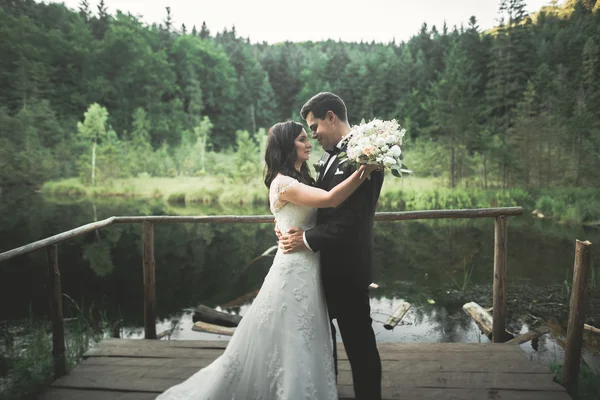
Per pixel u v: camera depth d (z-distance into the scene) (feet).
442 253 24.13
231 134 190.19
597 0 84.38
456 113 66.85
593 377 7.77
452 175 62.44
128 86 169.99
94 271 21.68
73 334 12.09
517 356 8.22
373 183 5.19
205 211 49.32
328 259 5.45
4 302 16.51
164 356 8.45
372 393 5.54
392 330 13.09
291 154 5.62
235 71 217.77
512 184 57.98
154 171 88.69
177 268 22.36
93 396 6.97
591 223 33.60
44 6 189.37
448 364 7.89
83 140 98.07
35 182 82.58
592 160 55.57
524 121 63.67
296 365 5.15
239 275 20.94
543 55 103.14
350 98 165.68
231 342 5.60
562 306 14.80
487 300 15.87
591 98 67.72
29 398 7.16
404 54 171.53
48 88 137.08
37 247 7.88
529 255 23.03
